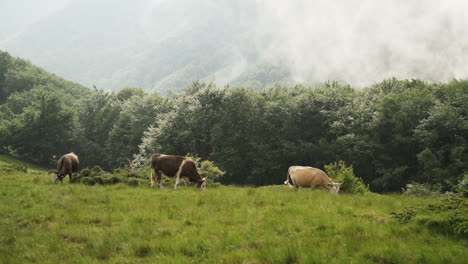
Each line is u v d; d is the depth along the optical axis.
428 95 45.34
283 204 11.58
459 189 8.74
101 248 7.34
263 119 53.59
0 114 70.12
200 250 6.99
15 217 10.31
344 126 47.09
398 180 41.38
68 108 71.06
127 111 66.19
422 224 7.80
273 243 7.09
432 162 37.91
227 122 50.66
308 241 7.07
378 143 44.19
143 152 49.56
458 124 39.69
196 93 52.94
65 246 7.65
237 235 7.75
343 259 5.88
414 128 45.09
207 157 52.25
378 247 6.40
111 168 63.91
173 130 50.16
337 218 8.98
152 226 8.81
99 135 70.12
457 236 6.95
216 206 11.27
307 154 49.78
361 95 55.97
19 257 6.95
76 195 13.46
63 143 68.94
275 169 50.84
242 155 51.88
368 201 12.06
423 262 5.73
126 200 12.53
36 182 18.14
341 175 17.88
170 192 14.61
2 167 25.83
